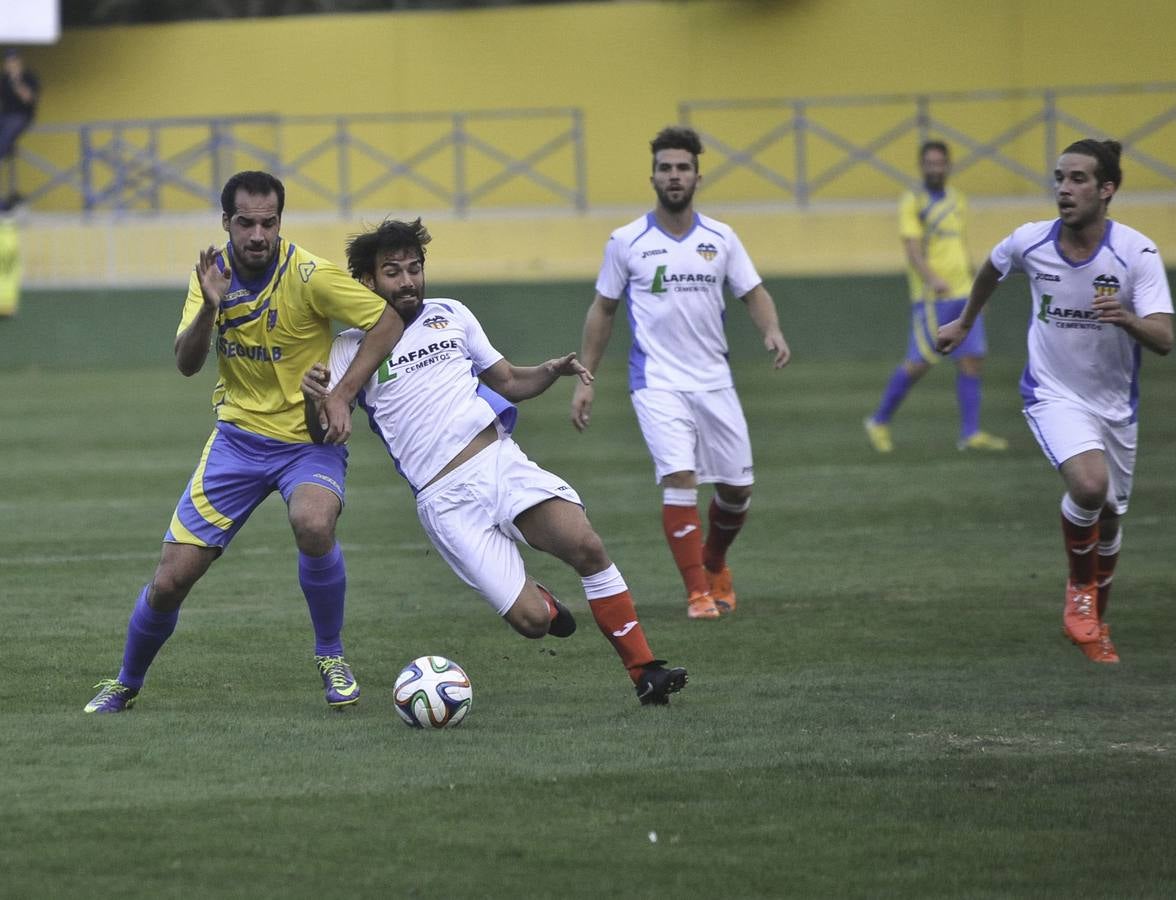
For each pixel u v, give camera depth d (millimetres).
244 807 17406
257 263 20375
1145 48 83875
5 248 77000
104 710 21406
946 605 28391
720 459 28422
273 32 96438
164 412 59312
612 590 21609
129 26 98062
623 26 91750
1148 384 62438
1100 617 25828
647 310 28609
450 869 15688
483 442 21578
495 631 26672
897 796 17953
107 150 88500
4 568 32062
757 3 89188
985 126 85875
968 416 48219
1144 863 15969
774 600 29062
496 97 94000
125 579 30953
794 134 88062
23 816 17078
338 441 20516
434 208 93562
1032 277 24844
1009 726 20781
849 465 45438
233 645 25484
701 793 18016
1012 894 15180
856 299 71812
